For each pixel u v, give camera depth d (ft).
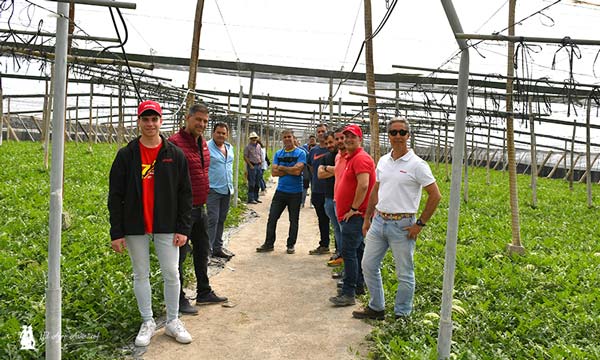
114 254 24.50
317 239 35.86
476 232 35.65
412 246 18.25
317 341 17.33
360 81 50.21
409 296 18.45
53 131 12.42
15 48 20.38
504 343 16.31
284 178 31.07
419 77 45.03
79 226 29.86
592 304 19.99
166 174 16.24
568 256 29.12
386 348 15.88
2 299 18.24
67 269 21.66
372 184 20.74
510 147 30.60
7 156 58.85
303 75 48.85
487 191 66.18
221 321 19.07
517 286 22.31
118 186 15.99
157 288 20.38
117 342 16.53
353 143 20.66
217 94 64.54
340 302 20.94
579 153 108.27
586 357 15.39
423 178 17.48
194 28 35.70
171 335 17.15
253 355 16.16
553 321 18.29
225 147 28.02
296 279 25.18
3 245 24.71
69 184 43.91
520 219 44.39
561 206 54.90
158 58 46.57
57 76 12.25
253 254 30.60
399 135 17.74
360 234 20.80
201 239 20.51
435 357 14.61
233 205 46.21
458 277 24.21
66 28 12.32
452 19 13.61
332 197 26.84
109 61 23.47
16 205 33.47
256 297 22.15
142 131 16.06
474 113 44.50
